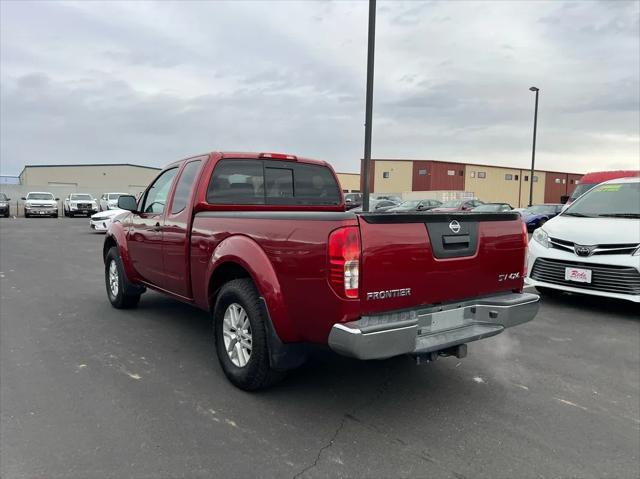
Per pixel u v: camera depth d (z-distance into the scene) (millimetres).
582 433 3184
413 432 3154
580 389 3912
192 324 5621
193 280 4406
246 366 3619
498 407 3551
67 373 4066
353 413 3412
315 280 3033
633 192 6953
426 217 3234
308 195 5238
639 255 5816
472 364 4453
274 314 3309
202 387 3816
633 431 3225
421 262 3188
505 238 3746
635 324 5852
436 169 57188
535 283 6797
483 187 61250
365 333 2830
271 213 3404
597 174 14148
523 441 3062
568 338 5297
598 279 6117
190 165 4758
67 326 5500
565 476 2691
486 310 3572
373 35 11914
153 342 4938
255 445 2957
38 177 69062
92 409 3402
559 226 6719
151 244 5164
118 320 5781
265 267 3381
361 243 2916
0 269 9969
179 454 2842
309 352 3518
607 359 4637
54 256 12352
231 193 4598
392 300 3078
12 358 4418
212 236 4039
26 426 3145
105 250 6625
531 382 4043
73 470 2662
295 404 3541
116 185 72000
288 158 5059
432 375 4160
